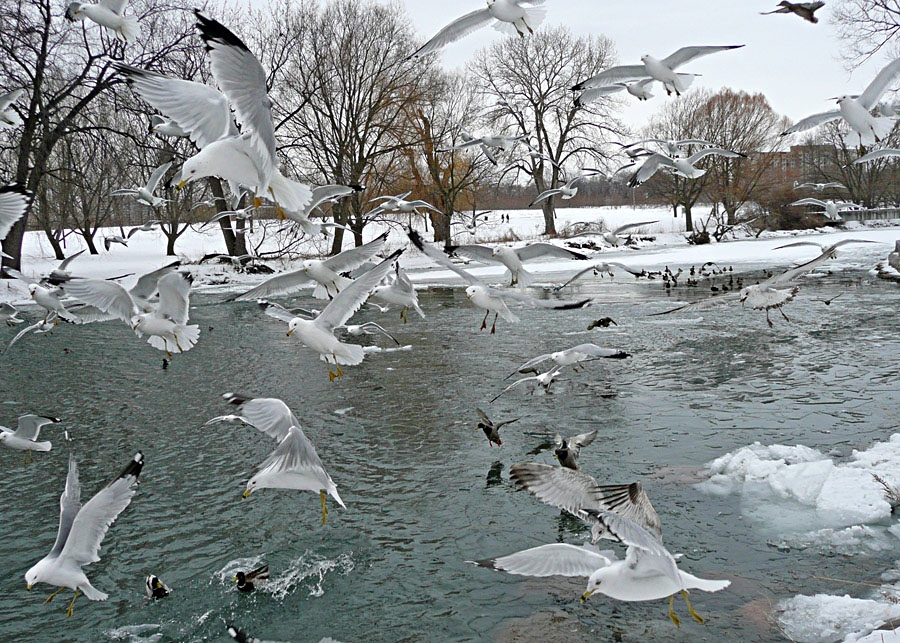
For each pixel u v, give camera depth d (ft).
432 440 46.80
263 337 81.51
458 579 31.19
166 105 22.59
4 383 62.75
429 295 115.55
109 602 30.71
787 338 69.62
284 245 167.12
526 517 36.37
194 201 163.43
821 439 43.24
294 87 148.66
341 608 29.58
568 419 49.42
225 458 45.21
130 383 62.28
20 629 29.09
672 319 82.89
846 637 25.26
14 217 30.37
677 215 279.08
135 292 40.29
